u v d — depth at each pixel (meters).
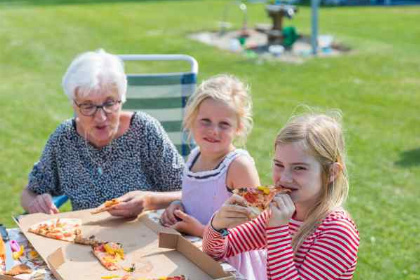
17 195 5.82
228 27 16.92
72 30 16.31
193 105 2.79
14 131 7.85
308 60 12.61
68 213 2.74
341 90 10.12
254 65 12.15
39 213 2.75
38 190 3.36
